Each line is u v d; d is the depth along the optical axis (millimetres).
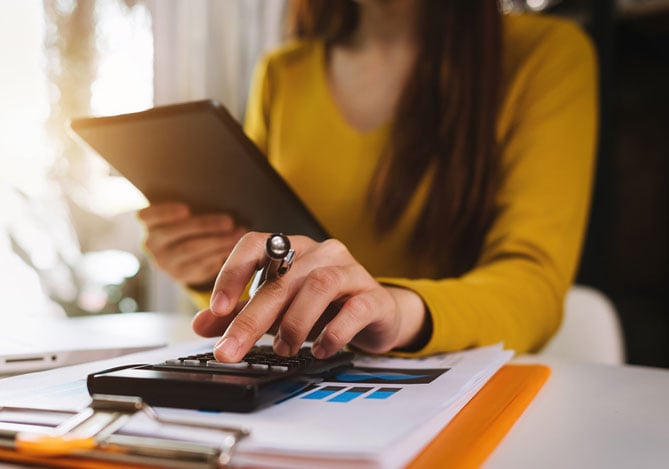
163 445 242
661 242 1669
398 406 312
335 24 1134
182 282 797
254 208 646
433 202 872
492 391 412
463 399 355
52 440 244
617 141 1681
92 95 1876
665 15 1589
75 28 1852
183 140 553
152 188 685
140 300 1938
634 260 1683
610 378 482
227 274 381
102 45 1884
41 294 1804
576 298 878
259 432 263
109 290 1848
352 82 1100
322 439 250
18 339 646
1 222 1794
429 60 907
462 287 584
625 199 1686
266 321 373
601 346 842
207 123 514
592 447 308
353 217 1012
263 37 2035
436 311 497
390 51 1071
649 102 1681
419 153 896
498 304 596
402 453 256
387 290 478
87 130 580
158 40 1847
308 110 1108
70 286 1791
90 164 1848
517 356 599
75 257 1824
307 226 635
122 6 1908
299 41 1225
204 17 1928
